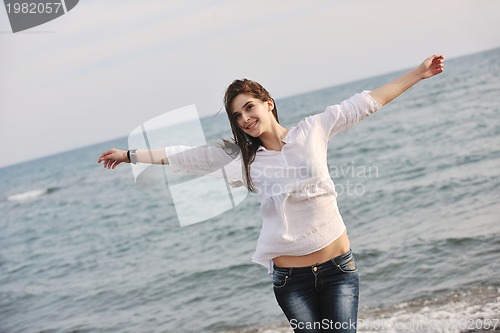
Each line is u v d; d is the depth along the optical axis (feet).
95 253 56.85
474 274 23.75
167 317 29.07
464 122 72.84
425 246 29.63
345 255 11.28
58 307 36.73
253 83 11.24
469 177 45.62
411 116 87.30
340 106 11.23
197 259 41.47
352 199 46.75
